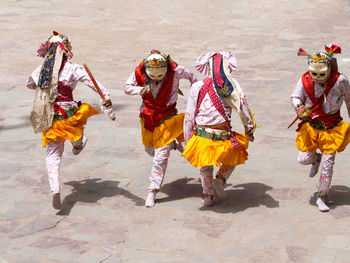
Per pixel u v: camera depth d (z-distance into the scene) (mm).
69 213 9117
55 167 9086
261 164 10969
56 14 26906
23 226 8719
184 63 18750
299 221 8688
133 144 12164
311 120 8898
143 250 7965
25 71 18219
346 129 8742
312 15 25625
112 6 28656
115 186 10117
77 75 8992
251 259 7656
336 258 7625
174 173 10703
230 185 10094
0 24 25000
